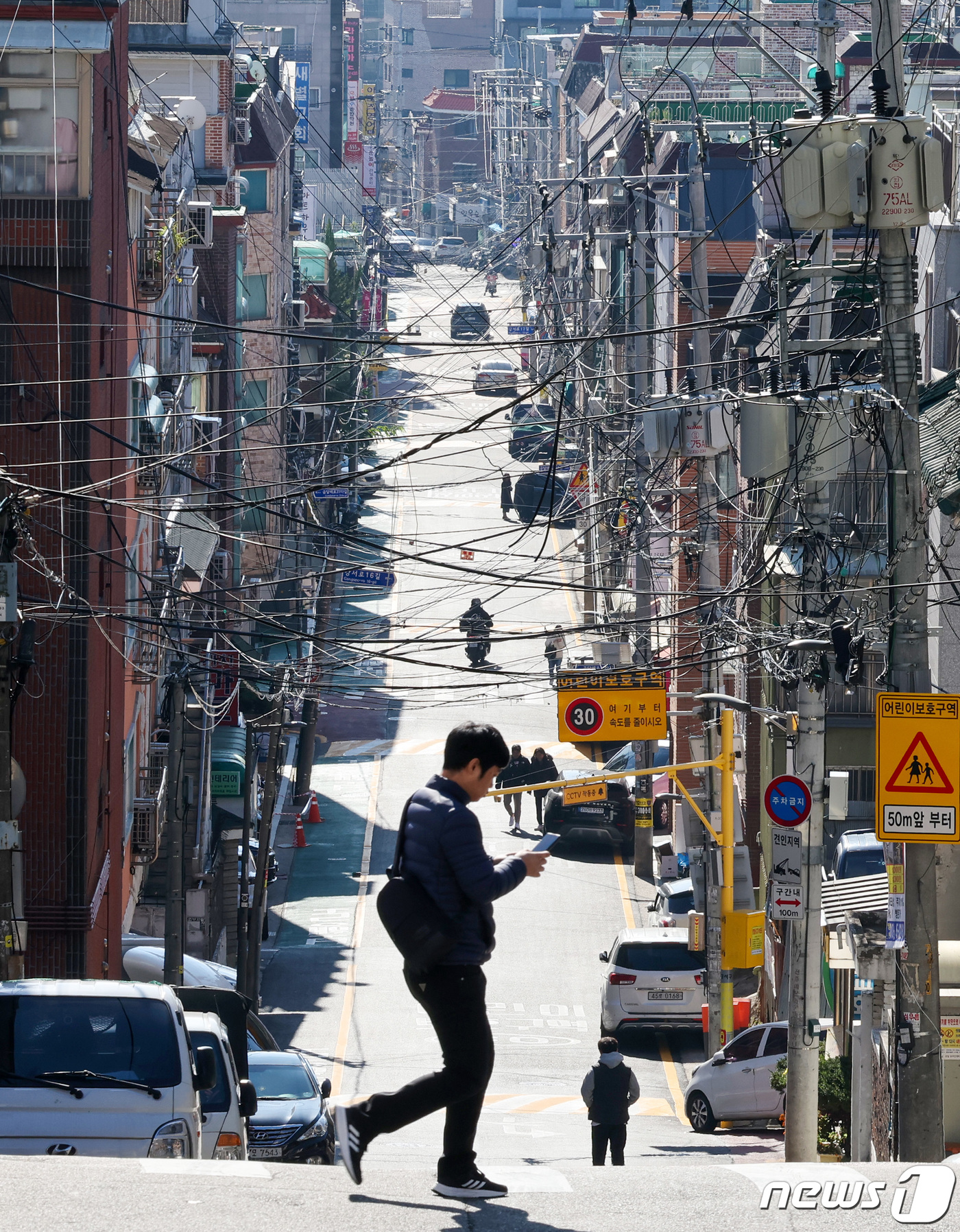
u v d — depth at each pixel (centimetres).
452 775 2064
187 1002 6159
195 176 16862
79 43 8938
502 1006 11919
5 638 5959
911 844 4925
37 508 8819
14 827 6016
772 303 9525
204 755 13462
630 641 13738
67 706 8875
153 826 11150
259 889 11956
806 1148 6562
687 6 7388
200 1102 3944
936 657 8375
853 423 6444
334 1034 11406
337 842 16138
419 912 2028
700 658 11400
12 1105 3566
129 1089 3612
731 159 16812
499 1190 2098
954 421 8200
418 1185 2139
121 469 10144
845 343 6512
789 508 8919
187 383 14838
